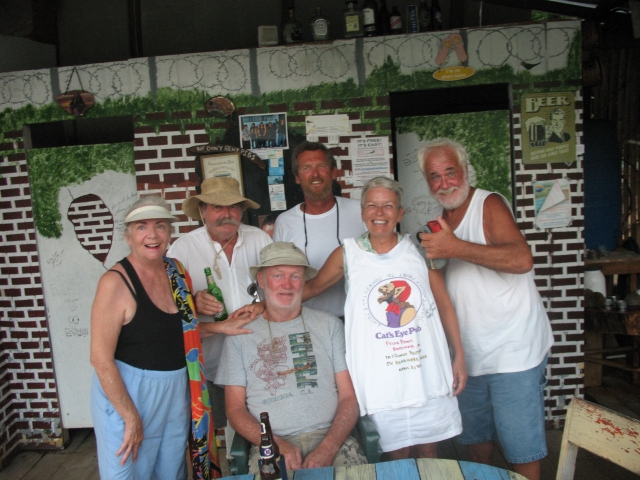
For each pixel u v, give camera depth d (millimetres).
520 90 3742
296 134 3830
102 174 3955
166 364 2395
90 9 4586
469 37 3711
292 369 2535
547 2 3701
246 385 2561
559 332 3867
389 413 2441
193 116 3842
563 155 3771
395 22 3938
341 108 3803
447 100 4344
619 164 4660
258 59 3795
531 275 2672
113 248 3988
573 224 3805
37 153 3934
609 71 5031
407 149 4047
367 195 2465
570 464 2041
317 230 3307
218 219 2893
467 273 2643
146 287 2391
